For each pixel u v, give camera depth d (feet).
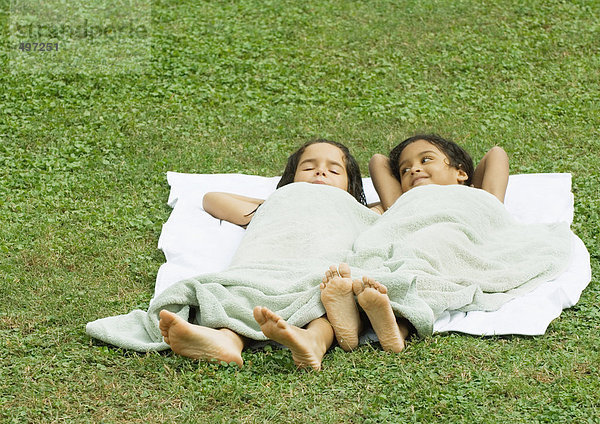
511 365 12.21
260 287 13.37
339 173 18.12
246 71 27.20
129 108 24.49
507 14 31.50
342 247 15.42
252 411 11.12
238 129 23.65
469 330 13.35
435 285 13.79
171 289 13.25
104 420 10.96
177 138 23.00
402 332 13.01
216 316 12.73
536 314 13.70
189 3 32.37
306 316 12.64
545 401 11.23
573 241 16.38
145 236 17.72
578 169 20.97
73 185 20.02
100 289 15.25
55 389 11.62
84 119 23.62
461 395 11.37
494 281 14.61
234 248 16.80
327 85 26.48
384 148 22.82
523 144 22.70
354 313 12.64
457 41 29.53
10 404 11.25
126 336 13.01
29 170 20.65
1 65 26.78
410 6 32.27
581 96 25.79
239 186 19.93
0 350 12.69
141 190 20.04
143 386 11.80
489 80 26.96
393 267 13.97
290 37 29.81
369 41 29.55
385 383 11.75
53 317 13.89
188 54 28.09
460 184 18.49
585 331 13.50
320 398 11.41
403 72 27.43
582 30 30.35
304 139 23.31
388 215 16.49
